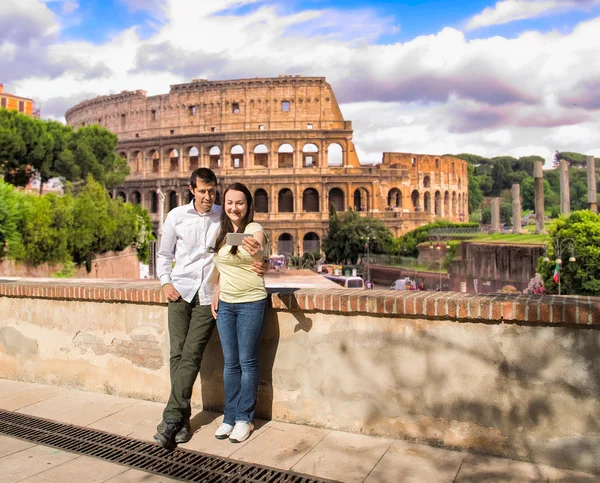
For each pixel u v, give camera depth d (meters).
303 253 104.81
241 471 6.77
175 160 116.62
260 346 8.47
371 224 97.44
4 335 11.13
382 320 7.62
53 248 40.00
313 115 109.44
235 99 110.31
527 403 6.79
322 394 8.09
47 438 7.91
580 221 52.38
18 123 61.31
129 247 58.34
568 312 6.40
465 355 7.12
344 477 6.52
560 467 6.63
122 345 9.77
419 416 7.44
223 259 7.57
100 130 75.44
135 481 6.57
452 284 75.88
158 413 8.88
